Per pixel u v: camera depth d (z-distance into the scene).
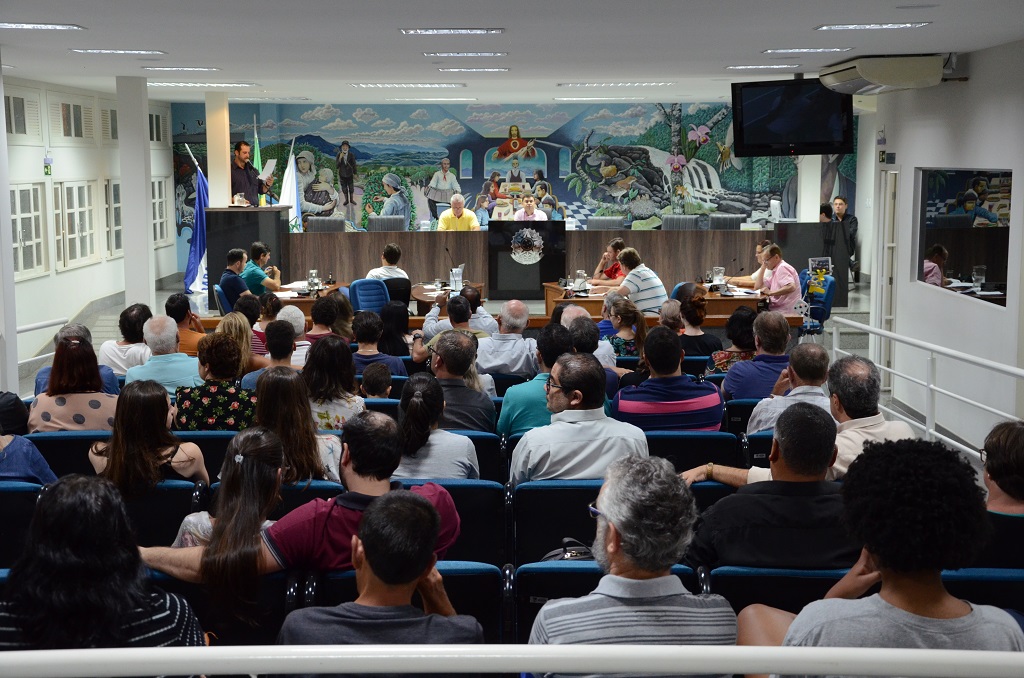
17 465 3.65
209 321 10.62
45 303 12.30
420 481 3.35
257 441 2.75
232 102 19.06
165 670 1.33
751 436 3.99
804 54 8.05
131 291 10.70
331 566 2.71
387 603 2.13
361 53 7.99
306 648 1.36
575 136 19.47
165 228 17.58
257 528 2.69
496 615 2.68
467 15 5.68
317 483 3.38
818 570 2.60
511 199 19.61
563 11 5.52
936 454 1.83
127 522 2.06
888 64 7.92
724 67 9.48
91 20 5.93
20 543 3.25
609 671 1.34
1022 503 2.74
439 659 1.34
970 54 7.72
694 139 19.38
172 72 9.98
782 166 19.16
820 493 2.70
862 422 3.59
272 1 5.12
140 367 5.20
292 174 16.58
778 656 1.35
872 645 1.71
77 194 13.46
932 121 8.44
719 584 2.53
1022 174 6.87
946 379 8.25
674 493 2.02
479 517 3.39
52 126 12.53
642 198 19.58
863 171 17.08
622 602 2.00
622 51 7.88
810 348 4.29
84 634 1.96
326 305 6.74
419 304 11.66
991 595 2.36
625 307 6.61
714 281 11.40
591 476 3.67
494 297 13.82
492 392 5.63
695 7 5.36
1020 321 6.91
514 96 16.33
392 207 19.62
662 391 4.39
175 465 3.50
